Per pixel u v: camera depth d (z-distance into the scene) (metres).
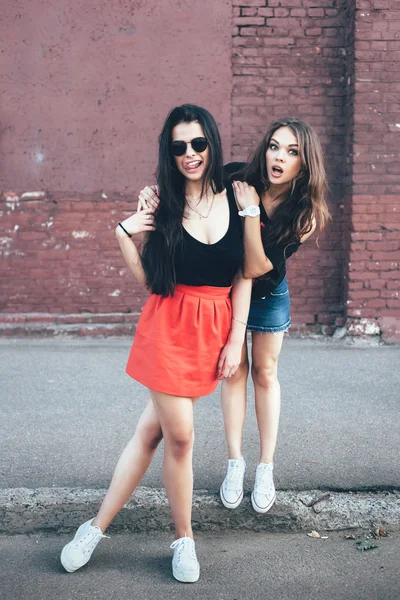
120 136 6.75
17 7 6.59
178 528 2.96
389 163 6.51
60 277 6.86
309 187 2.94
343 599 2.80
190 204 2.81
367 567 3.05
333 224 6.84
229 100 6.73
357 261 6.61
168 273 2.75
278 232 2.99
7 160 6.73
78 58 6.66
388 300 6.65
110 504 2.99
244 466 3.44
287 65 6.71
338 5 6.66
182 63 6.70
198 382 2.80
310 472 3.74
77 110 6.71
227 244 2.76
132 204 6.82
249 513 3.37
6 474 3.70
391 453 3.99
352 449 4.04
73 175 6.77
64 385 5.25
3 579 2.92
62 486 3.56
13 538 3.30
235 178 3.04
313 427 4.38
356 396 5.00
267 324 3.29
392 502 3.45
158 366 2.75
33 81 6.67
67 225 6.81
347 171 6.68
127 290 6.90
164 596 2.81
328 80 6.73
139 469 2.97
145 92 6.71
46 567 3.03
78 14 6.62
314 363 5.88
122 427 4.39
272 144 2.92
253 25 6.67
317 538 3.31
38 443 4.12
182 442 2.83
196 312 2.78
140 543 3.25
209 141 2.73
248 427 4.39
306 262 6.88
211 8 6.64
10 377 5.45
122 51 6.67
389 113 6.47
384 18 6.39
